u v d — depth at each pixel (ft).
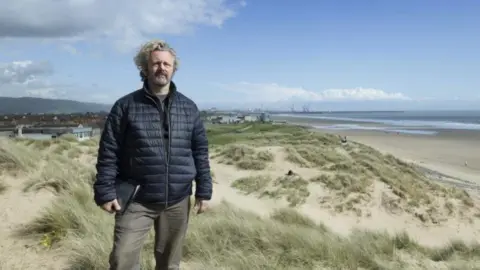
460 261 24.86
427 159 133.49
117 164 10.11
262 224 23.07
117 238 10.07
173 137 10.10
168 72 10.03
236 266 16.11
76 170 30.91
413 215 50.26
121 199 9.88
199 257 16.70
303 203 50.47
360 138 220.43
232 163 65.67
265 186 54.85
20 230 16.43
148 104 9.99
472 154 148.15
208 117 557.33
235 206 38.96
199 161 10.96
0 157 24.75
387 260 22.67
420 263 23.61
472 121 517.96
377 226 46.68
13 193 20.75
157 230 10.94
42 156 32.45
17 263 13.62
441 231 47.09
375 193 53.83
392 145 180.75
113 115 9.93
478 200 61.00
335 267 18.44
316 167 63.67
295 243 19.95
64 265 14.02
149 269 14.20
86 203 20.89
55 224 16.47
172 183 10.08
